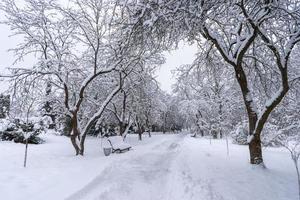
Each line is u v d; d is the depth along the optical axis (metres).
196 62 13.68
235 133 25.09
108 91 22.89
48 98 17.31
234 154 15.29
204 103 40.72
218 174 9.52
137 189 7.94
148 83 25.08
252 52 12.78
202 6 6.70
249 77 13.84
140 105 27.70
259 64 13.44
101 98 22.78
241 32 12.33
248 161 12.29
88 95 20.23
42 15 15.44
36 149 16.58
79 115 23.20
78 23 16.08
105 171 10.06
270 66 12.34
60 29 16.28
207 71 14.00
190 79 16.39
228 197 6.88
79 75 17.95
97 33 15.88
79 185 7.80
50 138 22.77
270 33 10.27
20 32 15.42
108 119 29.78
